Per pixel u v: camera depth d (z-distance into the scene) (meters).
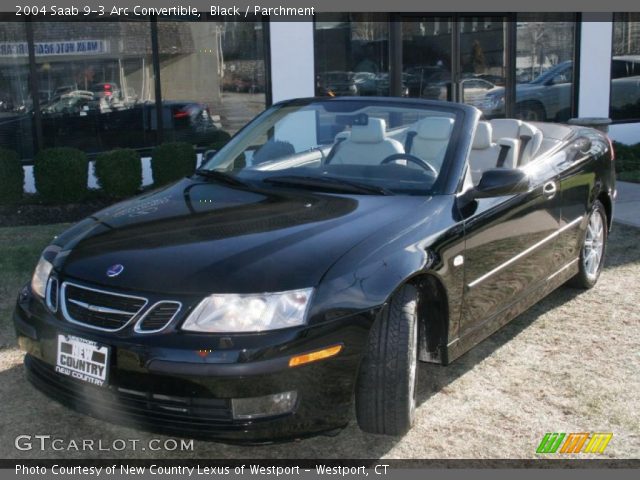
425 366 4.63
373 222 3.80
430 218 3.95
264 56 11.12
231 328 3.20
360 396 3.62
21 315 3.72
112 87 10.50
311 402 3.29
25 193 10.00
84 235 3.90
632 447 3.70
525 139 5.47
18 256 6.74
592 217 5.92
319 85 11.79
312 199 4.14
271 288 3.26
